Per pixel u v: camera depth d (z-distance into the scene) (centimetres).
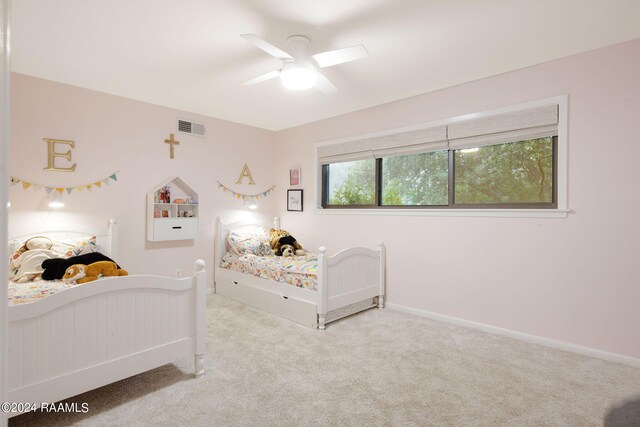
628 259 248
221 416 186
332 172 448
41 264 265
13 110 297
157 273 386
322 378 225
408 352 266
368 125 396
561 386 218
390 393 209
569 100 270
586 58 263
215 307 377
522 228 294
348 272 340
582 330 266
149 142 379
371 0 198
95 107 341
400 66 285
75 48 254
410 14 211
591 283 262
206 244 429
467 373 234
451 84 325
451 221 334
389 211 377
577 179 268
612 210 254
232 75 304
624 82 249
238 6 203
